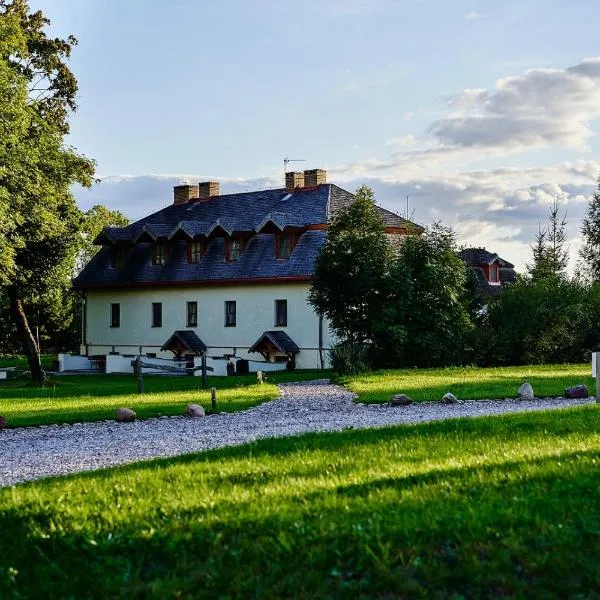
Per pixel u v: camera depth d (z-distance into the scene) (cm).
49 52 4041
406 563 660
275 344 4472
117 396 2567
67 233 3959
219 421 1836
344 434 1317
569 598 600
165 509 830
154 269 5250
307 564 676
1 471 1267
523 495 783
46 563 744
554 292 4122
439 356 3753
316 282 3750
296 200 4975
